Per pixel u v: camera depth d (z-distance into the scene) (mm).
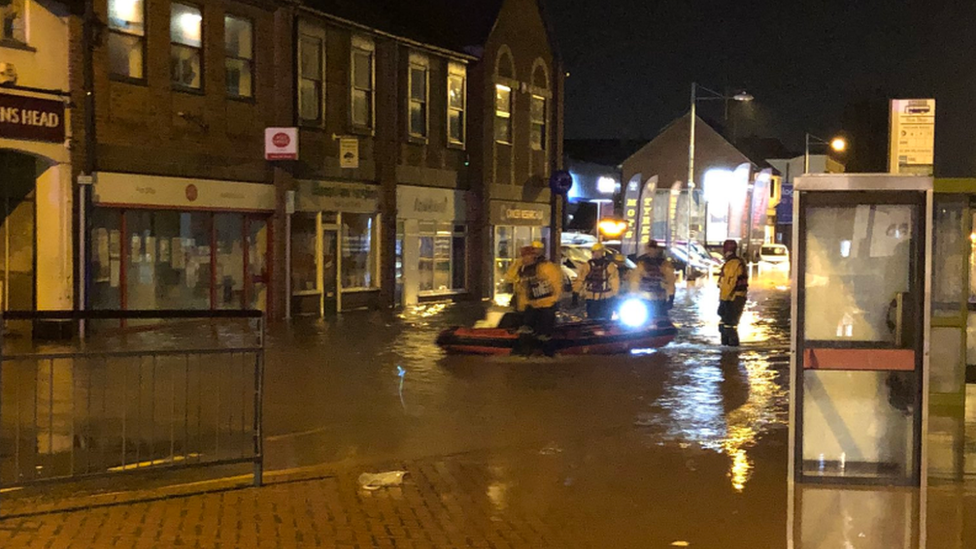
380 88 25719
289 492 7426
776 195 78500
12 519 6633
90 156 17812
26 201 17625
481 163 29719
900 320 7609
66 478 6871
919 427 7566
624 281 18688
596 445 9172
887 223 7641
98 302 18469
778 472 8109
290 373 13875
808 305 7746
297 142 21797
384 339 18281
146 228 19453
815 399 7840
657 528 6625
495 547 6223
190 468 7660
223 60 20812
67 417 10477
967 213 10117
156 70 19266
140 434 9758
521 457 8656
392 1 27953
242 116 21312
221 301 21297
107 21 18266
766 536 6477
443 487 7625
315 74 23562
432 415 10820
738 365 14820
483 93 29578
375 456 8883
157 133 19297
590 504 7176
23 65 16734
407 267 27062
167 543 6184
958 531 6605
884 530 6617
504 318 16266
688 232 46594
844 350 7594
